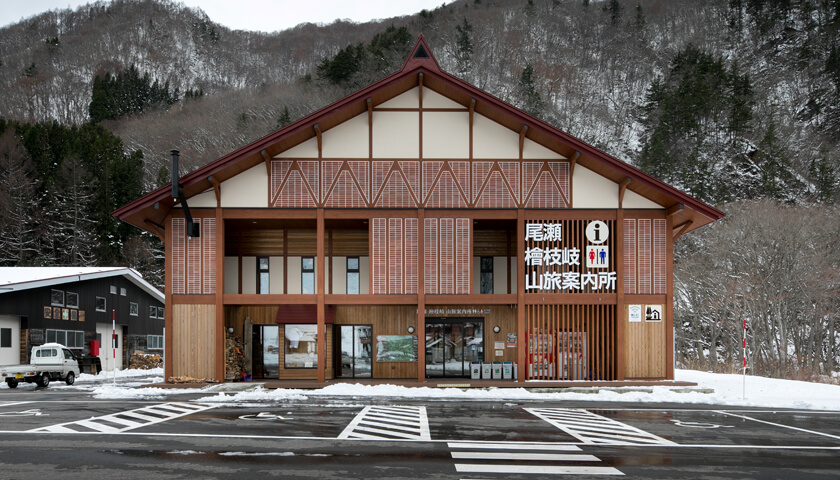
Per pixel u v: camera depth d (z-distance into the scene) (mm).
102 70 146875
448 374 27953
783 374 45938
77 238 67375
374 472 9781
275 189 25891
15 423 14883
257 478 9344
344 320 28328
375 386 24172
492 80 144250
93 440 12461
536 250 25906
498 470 10008
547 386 24781
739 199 71375
